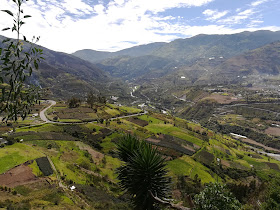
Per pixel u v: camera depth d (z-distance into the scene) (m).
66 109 126.94
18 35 5.31
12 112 5.83
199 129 135.88
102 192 41.84
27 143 61.19
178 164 75.75
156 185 7.53
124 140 8.78
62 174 44.44
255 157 111.00
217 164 86.06
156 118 139.88
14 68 5.37
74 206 31.69
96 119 111.00
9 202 28.42
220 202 13.41
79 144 72.44
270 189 32.53
